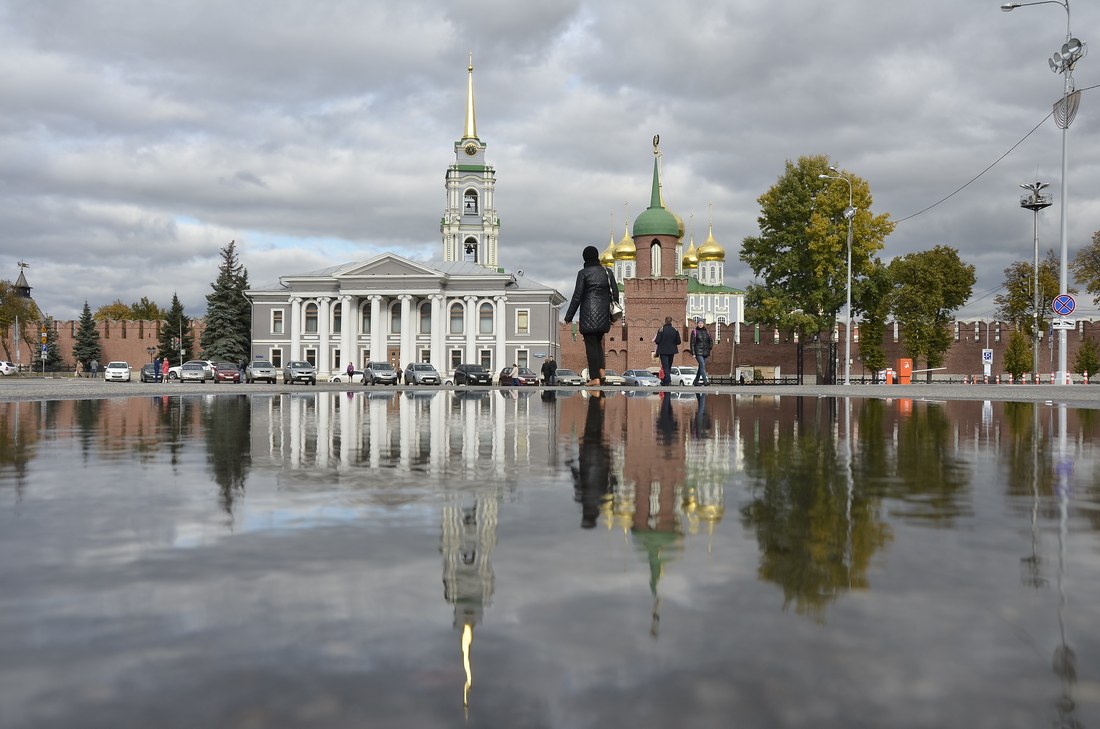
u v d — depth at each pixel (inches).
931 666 65.7
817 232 2145.7
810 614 78.9
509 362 3061.0
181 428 353.1
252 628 74.5
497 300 3056.1
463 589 87.8
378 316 3080.7
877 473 193.9
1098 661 66.8
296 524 126.0
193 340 3870.6
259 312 3171.8
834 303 2194.9
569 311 1185.4
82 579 91.6
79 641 70.9
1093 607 81.4
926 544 111.5
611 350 3326.8
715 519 130.7
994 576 93.7
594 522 128.3
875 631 74.0
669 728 54.2
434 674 63.8
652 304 3314.5
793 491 163.0
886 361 2987.2
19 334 4089.6
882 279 2226.9
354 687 61.2
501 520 129.6
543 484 173.2
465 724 54.9
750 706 58.1
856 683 62.1
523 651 68.8
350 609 80.4
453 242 3880.4
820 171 2199.8
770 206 2253.9
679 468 203.6
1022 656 68.0
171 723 55.2
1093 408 578.6
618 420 415.5
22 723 54.9
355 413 486.6
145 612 79.3
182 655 67.8
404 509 140.6
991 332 3144.7
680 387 1278.3
